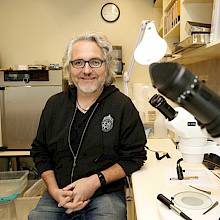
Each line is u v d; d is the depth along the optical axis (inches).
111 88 59.3
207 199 35.3
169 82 15.7
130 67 73.9
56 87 104.9
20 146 106.8
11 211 91.0
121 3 130.0
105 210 48.5
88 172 53.5
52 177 56.6
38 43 130.1
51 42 130.3
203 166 53.4
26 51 130.1
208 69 81.4
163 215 32.1
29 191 95.7
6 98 105.3
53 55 130.6
